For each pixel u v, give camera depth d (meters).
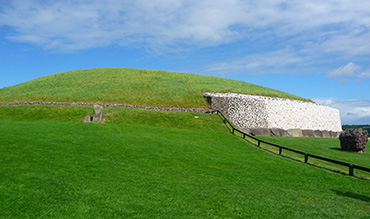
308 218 11.16
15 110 43.03
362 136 31.31
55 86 65.50
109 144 22.45
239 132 37.41
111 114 41.44
